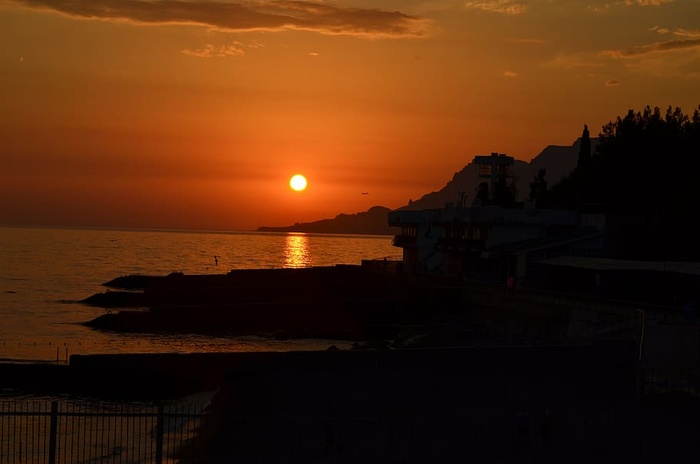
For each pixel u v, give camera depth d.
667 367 38.41
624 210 96.44
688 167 97.88
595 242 81.06
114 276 177.00
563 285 73.25
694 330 38.06
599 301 60.62
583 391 41.19
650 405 36.81
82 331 85.19
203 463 30.72
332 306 85.31
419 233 118.00
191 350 72.62
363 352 46.16
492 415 36.62
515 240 89.38
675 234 79.56
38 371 51.84
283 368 46.78
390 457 29.80
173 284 119.06
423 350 45.94
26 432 36.03
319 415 37.50
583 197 109.56
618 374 44.62
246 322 85.19
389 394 41.31
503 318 71.06
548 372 45.44
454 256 103.25
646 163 99.50
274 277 126.00
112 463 33.81
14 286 145.75
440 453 30.19
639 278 66.31
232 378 46.34
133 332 84.50
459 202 117.25
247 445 33.00
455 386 42.59
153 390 50.44
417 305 82.44
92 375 51.06
